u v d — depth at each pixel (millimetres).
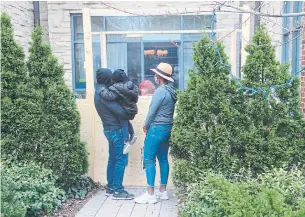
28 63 4703
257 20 6500
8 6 7129
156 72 4559
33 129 4602
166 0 8109
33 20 8414
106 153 5629
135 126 5500
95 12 5504
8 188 3688
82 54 8773
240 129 4215
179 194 4512
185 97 4387
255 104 4184
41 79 4711
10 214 3461
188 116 4367
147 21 8773
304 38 5031
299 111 4254
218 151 4219
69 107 4801
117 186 4965
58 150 4699
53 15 8562
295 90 4207
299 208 3283
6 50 4520
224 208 3369
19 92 4566
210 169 4168
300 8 5488
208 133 4219
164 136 4586
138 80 9172
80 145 4945
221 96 4223
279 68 4258
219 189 3695
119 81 4742
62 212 4484
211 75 4254
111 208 4617
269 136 4184
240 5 7211
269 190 3430
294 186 3641
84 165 5070
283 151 4152
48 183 4414
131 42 8945
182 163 4383
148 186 4754
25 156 4656
